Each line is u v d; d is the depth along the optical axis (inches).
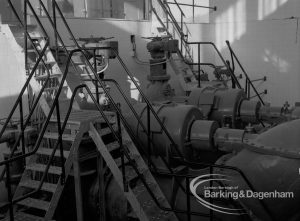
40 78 239.8
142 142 252.5
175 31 473.7
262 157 182.1
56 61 253.4
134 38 395.9
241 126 325.4
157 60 359.9
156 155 249.9
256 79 488.4
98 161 227.8
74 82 275.6
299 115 304.8
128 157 188.4
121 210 223.0
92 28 348.5
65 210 245.9
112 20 371.2
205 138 236.7
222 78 436.1
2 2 295.6
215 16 513.3
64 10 335.0
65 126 207.6
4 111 244.4
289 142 179.3
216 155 263.0
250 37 486.9
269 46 473.7
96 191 232.5
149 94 364.2
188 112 244.1
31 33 264.7
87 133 216.5
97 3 370.6
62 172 190.2
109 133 219.0
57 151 204.4
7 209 216.1
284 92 469.4
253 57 487.8
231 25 500.7
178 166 243.8
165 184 227.0
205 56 516.1
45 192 224.2
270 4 466.9
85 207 236.8
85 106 275.9
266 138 189.0
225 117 306.3
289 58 460.4
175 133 238.1
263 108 315.3
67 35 321.4
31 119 245.4
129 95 392.5
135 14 420.8
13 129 235.3
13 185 234.2
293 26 452.8
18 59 243.0
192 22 506.3
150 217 189.6
